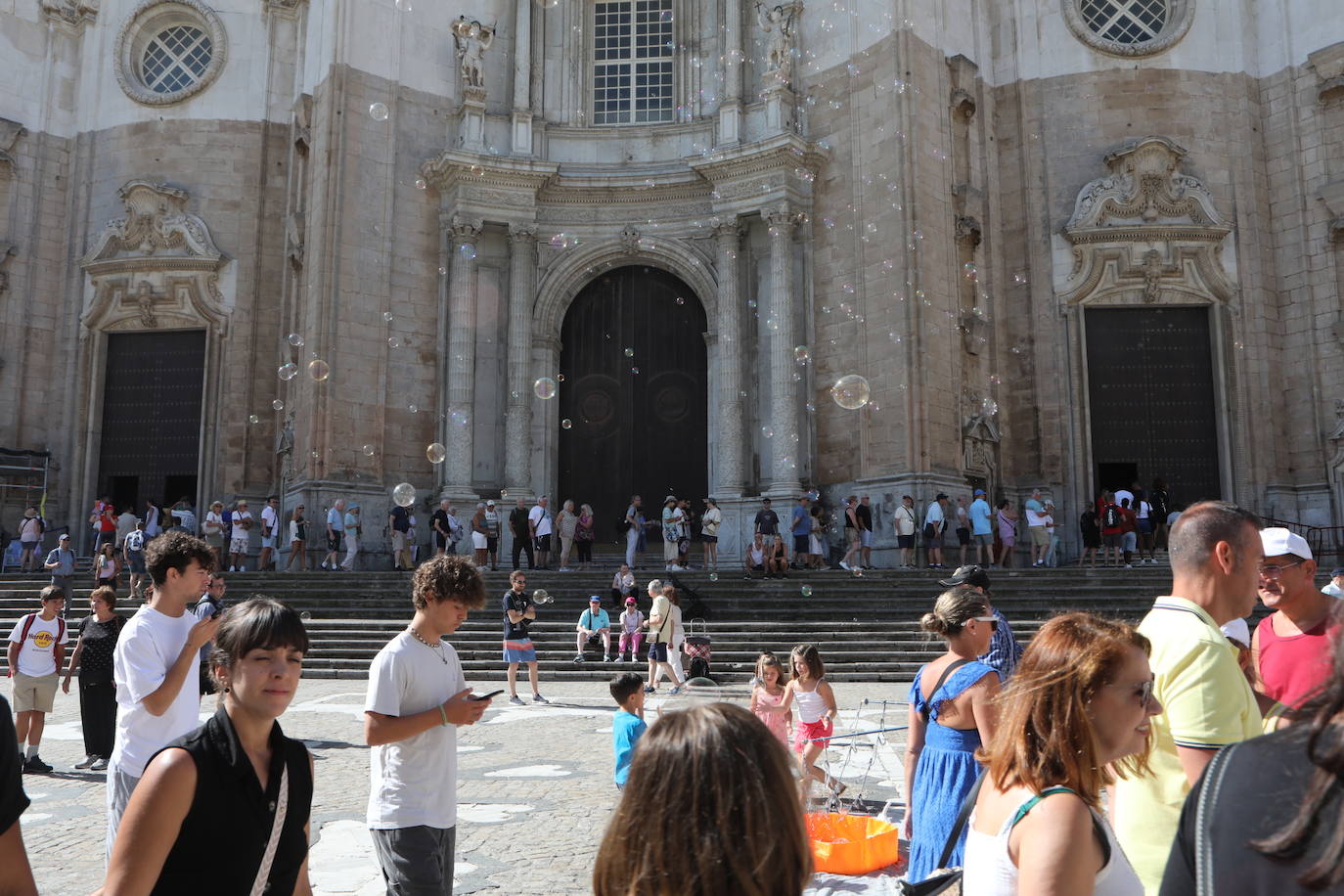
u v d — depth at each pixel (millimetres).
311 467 23250
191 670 4438
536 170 25281
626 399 26781
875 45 23609
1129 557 22453
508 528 24516
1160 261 24266
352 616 18453
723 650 16141
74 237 28172
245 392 27031
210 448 26953
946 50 24406
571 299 26672
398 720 3932
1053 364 24672
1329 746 1397
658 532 26156
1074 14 25375
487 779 8523
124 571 22250
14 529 26594
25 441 27219
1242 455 23922
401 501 17625
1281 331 24422
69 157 28453
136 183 27422
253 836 2686
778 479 23625
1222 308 24484
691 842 1652
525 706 12789
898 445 22312
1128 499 22859
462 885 5746
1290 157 24484
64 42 28703
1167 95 24953
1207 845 1499
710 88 26578
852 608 17953
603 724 11383
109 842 4188
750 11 26141
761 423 24656
